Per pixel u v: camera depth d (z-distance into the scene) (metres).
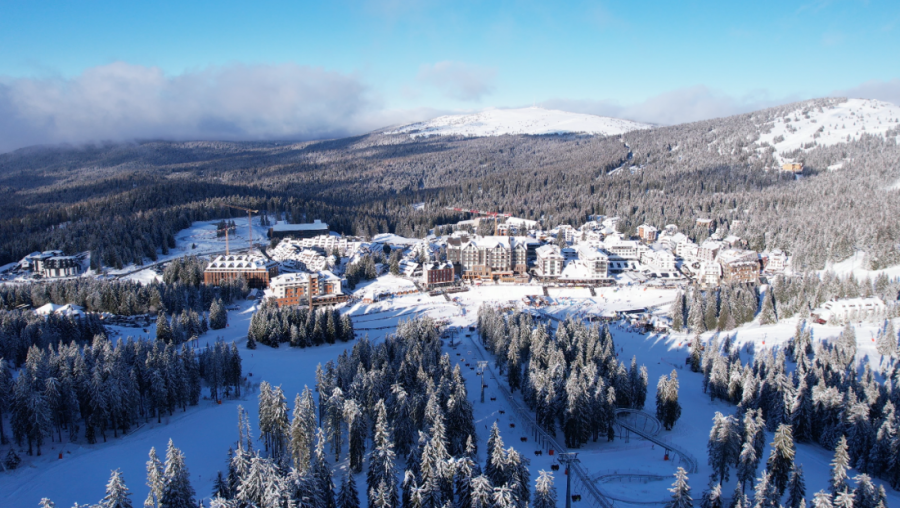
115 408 107.81
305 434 89.25
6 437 107.62
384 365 123.44
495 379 145.25
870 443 99.06
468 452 86.56
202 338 185.00
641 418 120.56
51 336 157.38
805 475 94.50
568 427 105.62
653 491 85.75
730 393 129.50
